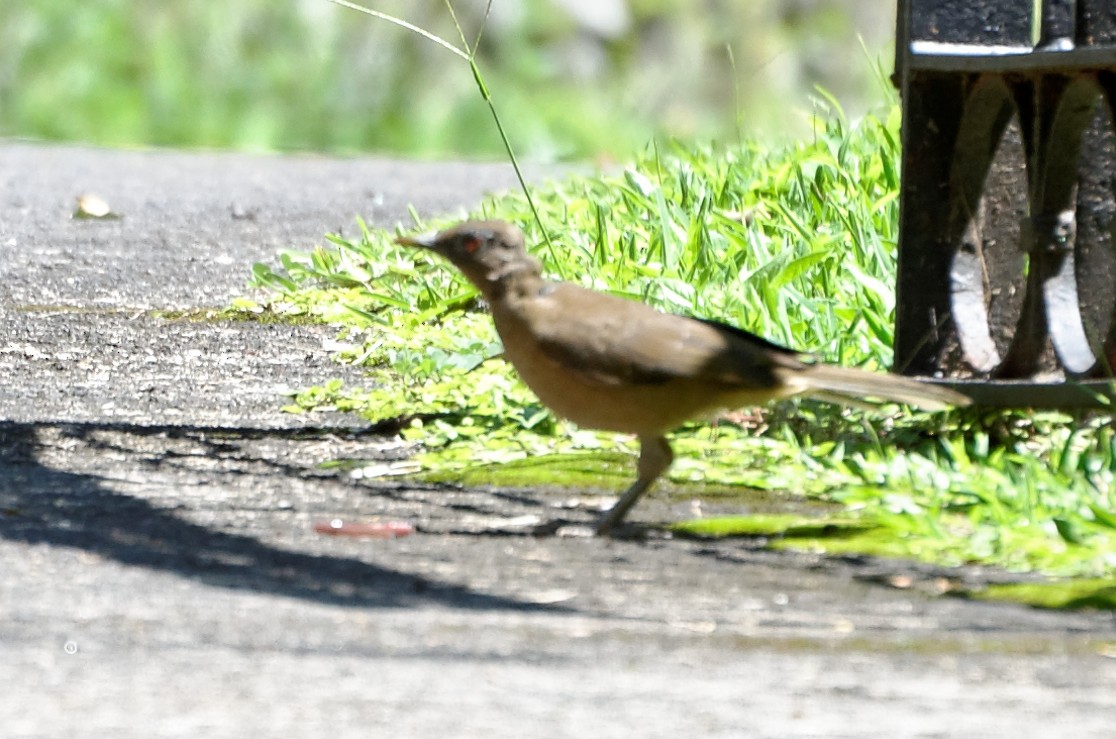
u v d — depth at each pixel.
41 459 10.11
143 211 21.62
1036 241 10.14
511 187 22.88
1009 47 10.27
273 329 14.09
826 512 9.23
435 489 9.72
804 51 40.34
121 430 10.85
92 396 11.75
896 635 7.22
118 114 36.12
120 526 8.73
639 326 8.77
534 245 14.68
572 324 8.82
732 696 6.48
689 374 8.67
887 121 16.64
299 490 9.62
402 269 15.20
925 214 10.53
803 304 11.82
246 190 24.02
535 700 6.39
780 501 9.49
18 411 11.26
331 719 6.17
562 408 9.00
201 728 6.07
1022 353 10.24
